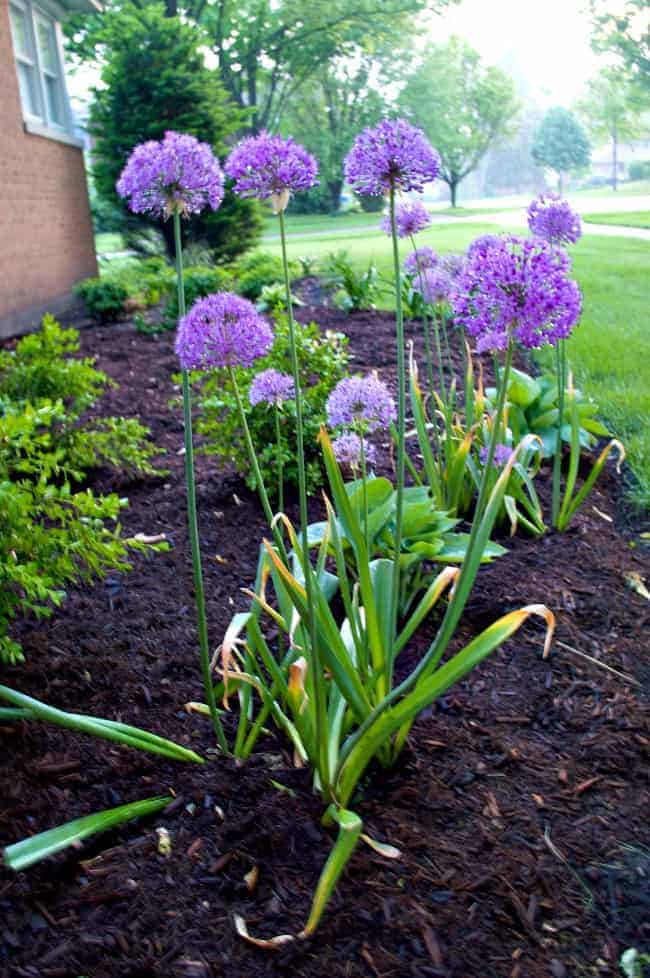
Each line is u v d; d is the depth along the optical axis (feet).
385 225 11.57
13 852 5.82
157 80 46.68
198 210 6.45
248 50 92.43
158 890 6.15
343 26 92.12
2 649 7.54
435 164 6.02
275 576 7.28
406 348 22.40
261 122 100.94
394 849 6.38
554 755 7.58
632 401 17.07
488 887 6.17
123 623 9.73
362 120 113.19
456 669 6.03
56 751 7.55
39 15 37.29
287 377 7.89
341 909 5.97
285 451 12.73
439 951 5.68
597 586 10.41
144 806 6.72
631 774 7.33
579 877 6.27
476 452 12.39
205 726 7.95
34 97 36.04
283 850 6.49
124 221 49.55
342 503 6.73
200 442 16.67
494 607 9.93
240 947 5.71
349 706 6.78
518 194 164.55
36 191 34.04
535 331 5.27
